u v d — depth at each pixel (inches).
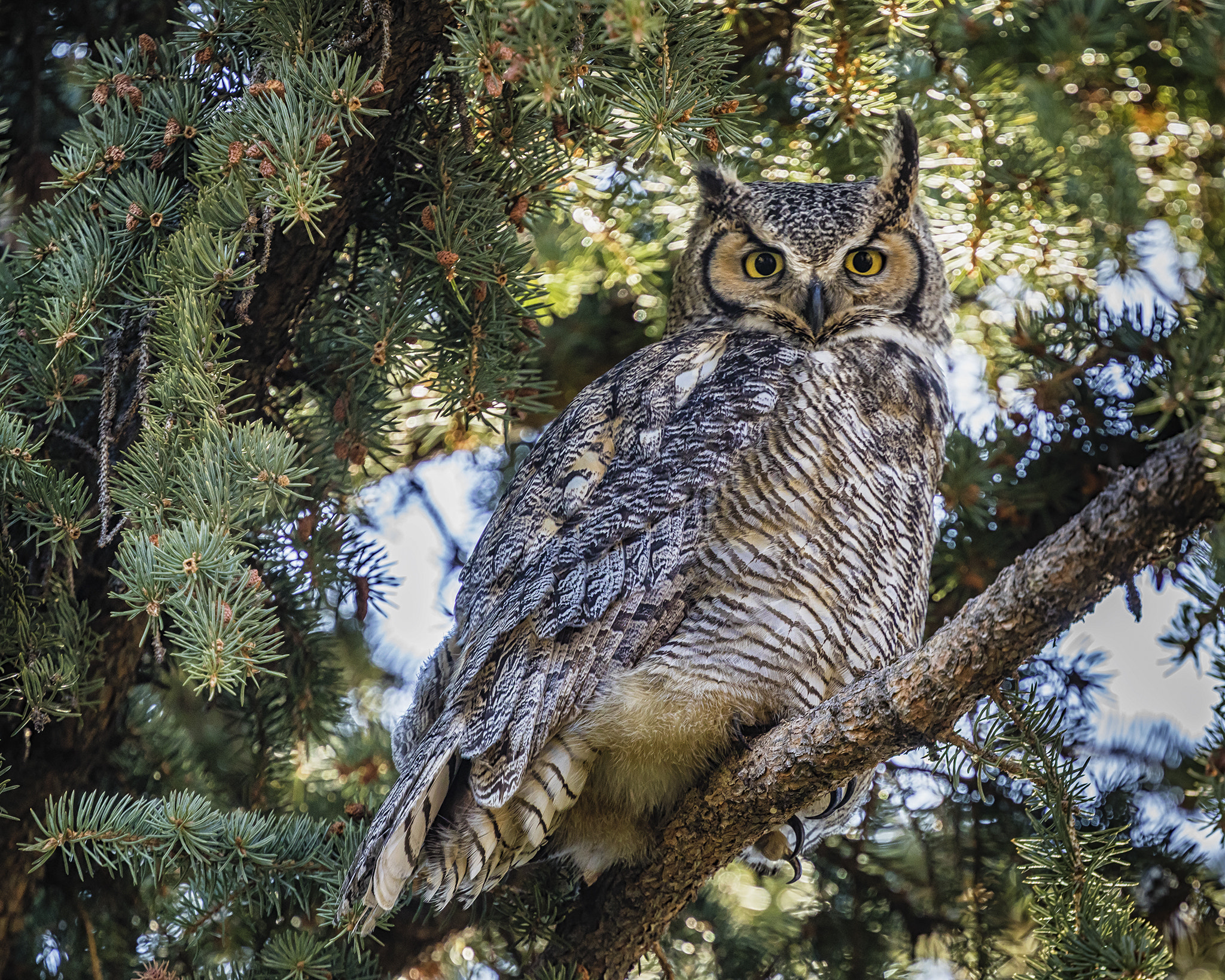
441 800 245.4
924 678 210.7
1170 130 347.6
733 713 253.3
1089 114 344.5
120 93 245.9
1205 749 249.8
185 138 248.7
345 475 289.0
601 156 295.0
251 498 220.4
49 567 246.7
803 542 259.3
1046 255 321.4
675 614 255.9
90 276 234.1
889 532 268.5
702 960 315.6
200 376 224.2
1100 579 190.1
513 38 207.5
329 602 304.0
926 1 287.3
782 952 317.4
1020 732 226.8
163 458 222.5
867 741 221.0
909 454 278.4
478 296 263.7
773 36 321.7
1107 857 224.1
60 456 259.6
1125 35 334.0
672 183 345.7
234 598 212.5
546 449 290.8
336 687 303.9
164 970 244.7
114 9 316.2
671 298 341.7
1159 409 283.7
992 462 321.7
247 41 248.8
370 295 264.1
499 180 263.4
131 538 215.9
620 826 265.9
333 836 259.0
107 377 234.2
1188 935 303.1
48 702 243.1
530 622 258.1
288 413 287.1
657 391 284.0
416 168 267.4
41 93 319.3
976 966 309.9
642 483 268.7
